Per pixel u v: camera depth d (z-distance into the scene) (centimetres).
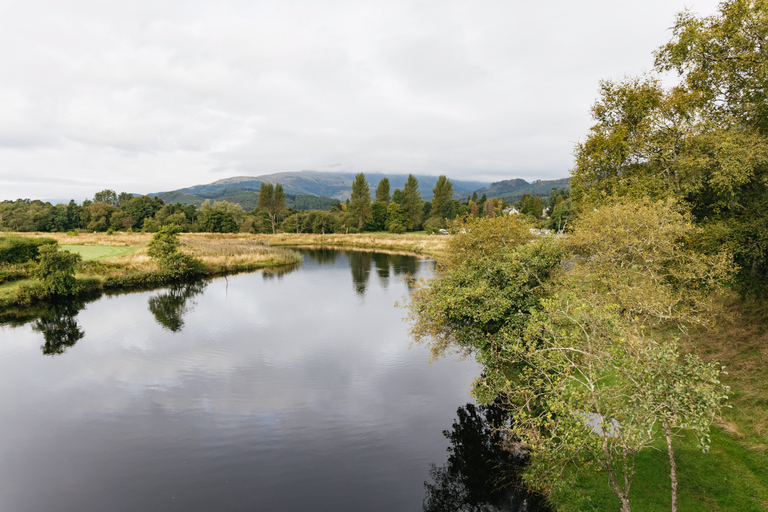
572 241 1625
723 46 1964
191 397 1827
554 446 1048
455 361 2269
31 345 2448
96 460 1362
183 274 4538
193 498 1187
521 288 1548
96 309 3253
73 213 12912
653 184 1936
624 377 860
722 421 1270
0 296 3234
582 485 1121
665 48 2167
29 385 1925
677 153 1995
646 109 2066
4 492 1204
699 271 1550
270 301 3644
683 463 1140
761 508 955
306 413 1694
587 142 2266
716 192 1830
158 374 2070
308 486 1244
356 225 12375
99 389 1894
